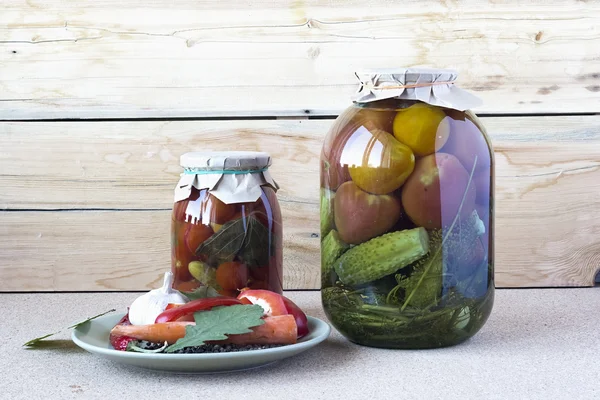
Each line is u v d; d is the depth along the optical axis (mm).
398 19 1255
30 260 1299
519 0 1253
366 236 872
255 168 1021
